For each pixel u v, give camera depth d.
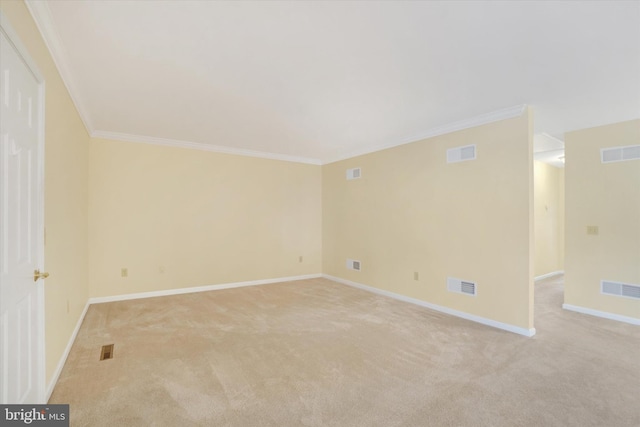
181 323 3.44
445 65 2.39
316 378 2.29
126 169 4.41
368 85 2.73
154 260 4.60
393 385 2.20
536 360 2.59
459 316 3.72
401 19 1.84
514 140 3.26
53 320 2.15
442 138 3.96
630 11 1.73
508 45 2.10
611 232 3.71
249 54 2.23
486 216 3.49
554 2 1.67
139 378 2.27
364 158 5.21
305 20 1.85
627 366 2.48
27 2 1.58
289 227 5.86
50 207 2.08
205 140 4.66
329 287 5.29
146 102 3.13
